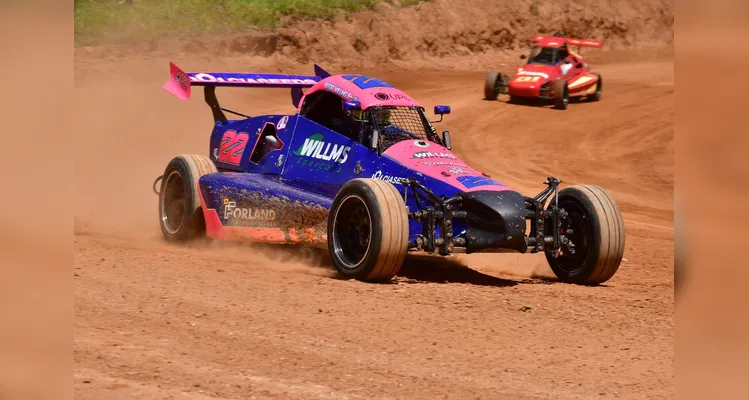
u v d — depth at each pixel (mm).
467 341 21859
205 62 120625
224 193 34375
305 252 35156
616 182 70375
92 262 29641
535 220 29750
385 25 142375
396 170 30359
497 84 103688
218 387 17250
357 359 19750
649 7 175000
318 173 33125
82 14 121875
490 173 71250
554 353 21109
